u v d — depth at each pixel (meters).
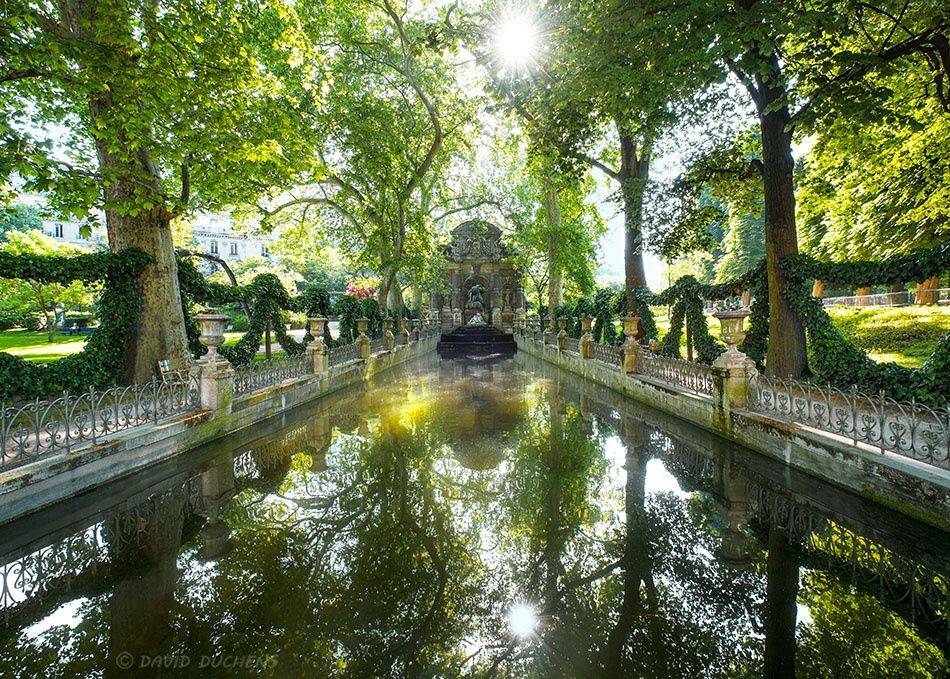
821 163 12.70
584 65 7.88
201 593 3.72
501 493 5.83
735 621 3.38
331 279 44.03
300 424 9.34
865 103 6.30
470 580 3.97
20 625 3.31
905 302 21.03
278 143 8.78
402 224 18.17
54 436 5.16
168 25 7.12
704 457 7.07
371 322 18.80
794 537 4.58
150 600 3.62
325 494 5.82
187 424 6.88
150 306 8.81
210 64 7.32
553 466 6.79
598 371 13.84
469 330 32.47
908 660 2.92
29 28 6.35
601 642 3.20
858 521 4.90
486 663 3.00
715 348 10.22
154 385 6.51
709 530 4.77
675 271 43.84
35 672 2.85
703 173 11.61
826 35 7.20
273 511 5.31
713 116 10.97
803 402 6.10
